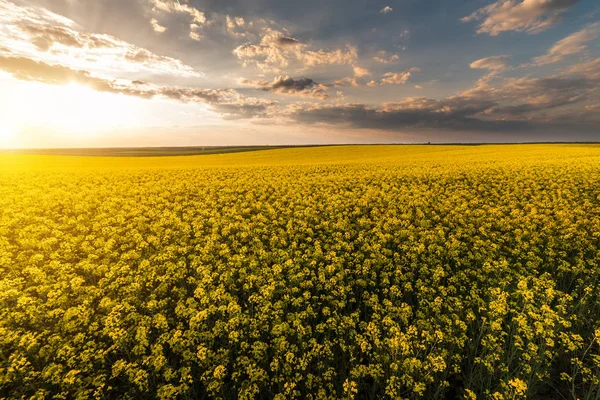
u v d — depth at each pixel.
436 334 6.23
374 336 6.51
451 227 14.82
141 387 5.52
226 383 6.30
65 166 48.59
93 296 8.59
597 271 9.36
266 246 12.92
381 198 20.88
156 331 7.64
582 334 7.57
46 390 6.07
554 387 6.22
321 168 39.34
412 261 10.71
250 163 57.12
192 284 9.73
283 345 6.24
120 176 33.12
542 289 8.55
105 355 6.63
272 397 6.11
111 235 14.05
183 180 30.31
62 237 14.13
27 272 10.42
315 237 14.35
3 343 6.45
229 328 6.84
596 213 15.69
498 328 6.32
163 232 14.56
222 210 18.83
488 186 23.22
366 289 9.80
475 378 6.33
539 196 18.97
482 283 9.65
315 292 9.52
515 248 11.44
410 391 6.15
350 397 5.18
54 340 6.57
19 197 20.69
